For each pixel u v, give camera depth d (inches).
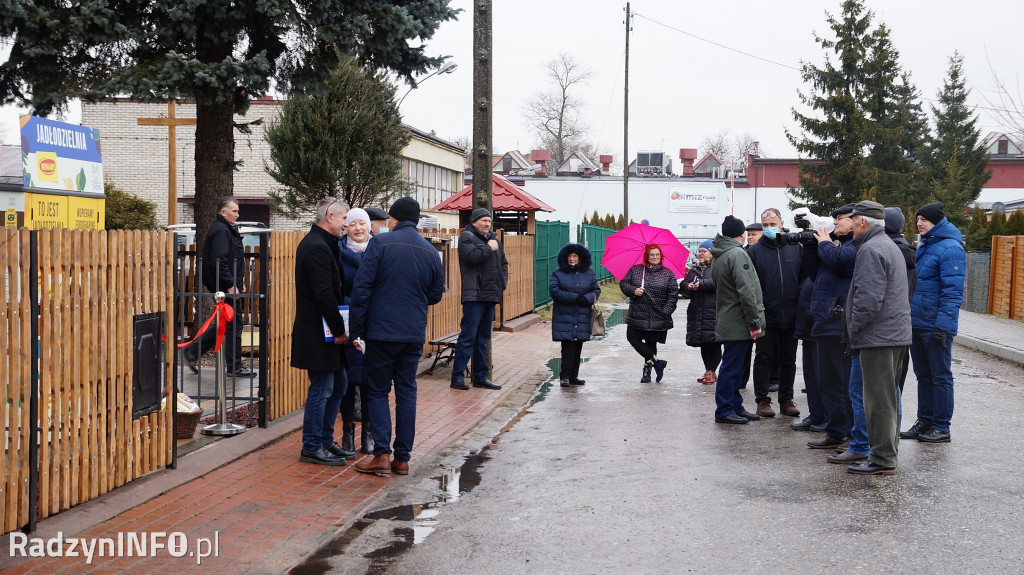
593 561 194.2
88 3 390.3
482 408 382.0
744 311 342.3
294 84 470.9
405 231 271.9
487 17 434.6
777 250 365.4
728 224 347.6
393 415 358.9
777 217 368.8
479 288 425.7
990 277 937.5
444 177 1657.2
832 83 1915.6
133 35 403.2
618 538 209.9
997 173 2453.2
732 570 187.6
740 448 308.7
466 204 804.6
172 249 255.6
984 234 1098.1
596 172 2736.2
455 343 474.9
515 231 873.5
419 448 307.6
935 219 320.2
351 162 850.8
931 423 322.3
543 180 2277.3
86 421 220.7
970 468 277.4
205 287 394.6
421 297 271.0
